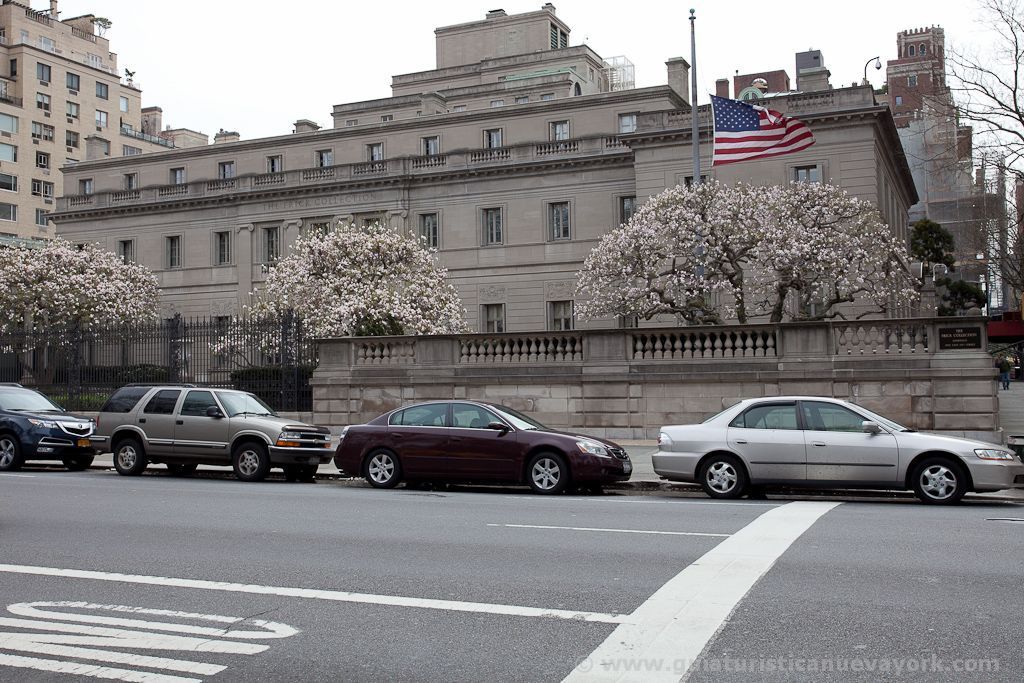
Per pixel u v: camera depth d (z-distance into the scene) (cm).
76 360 3044
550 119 5412
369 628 679
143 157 6456
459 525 1144
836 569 852
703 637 644
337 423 2666
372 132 5847
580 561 905
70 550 986
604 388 2433
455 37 7438
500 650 622
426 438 1628
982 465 1342
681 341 2400
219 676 577
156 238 6228
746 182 4441
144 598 774
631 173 5059
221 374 2938
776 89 7469
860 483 1395
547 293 5225
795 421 1448
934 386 2142
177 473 2000
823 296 3584
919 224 6631
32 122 8125
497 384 2527
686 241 3388
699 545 983
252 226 5922
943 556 913
